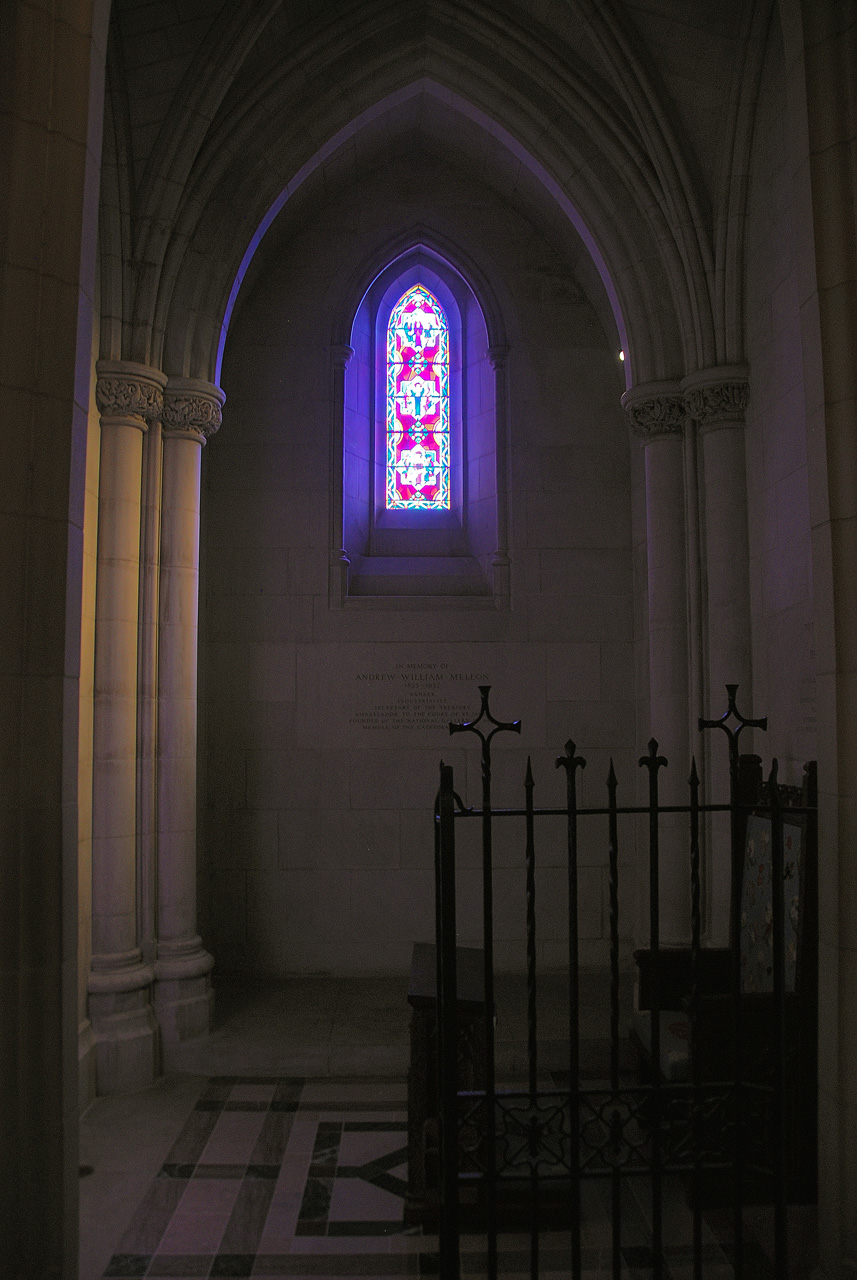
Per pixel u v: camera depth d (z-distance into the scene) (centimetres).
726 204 589
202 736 740
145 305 602
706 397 598
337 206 798
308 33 621
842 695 332
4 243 305
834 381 337
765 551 564
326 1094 546
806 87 345
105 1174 446
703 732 618
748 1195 406
